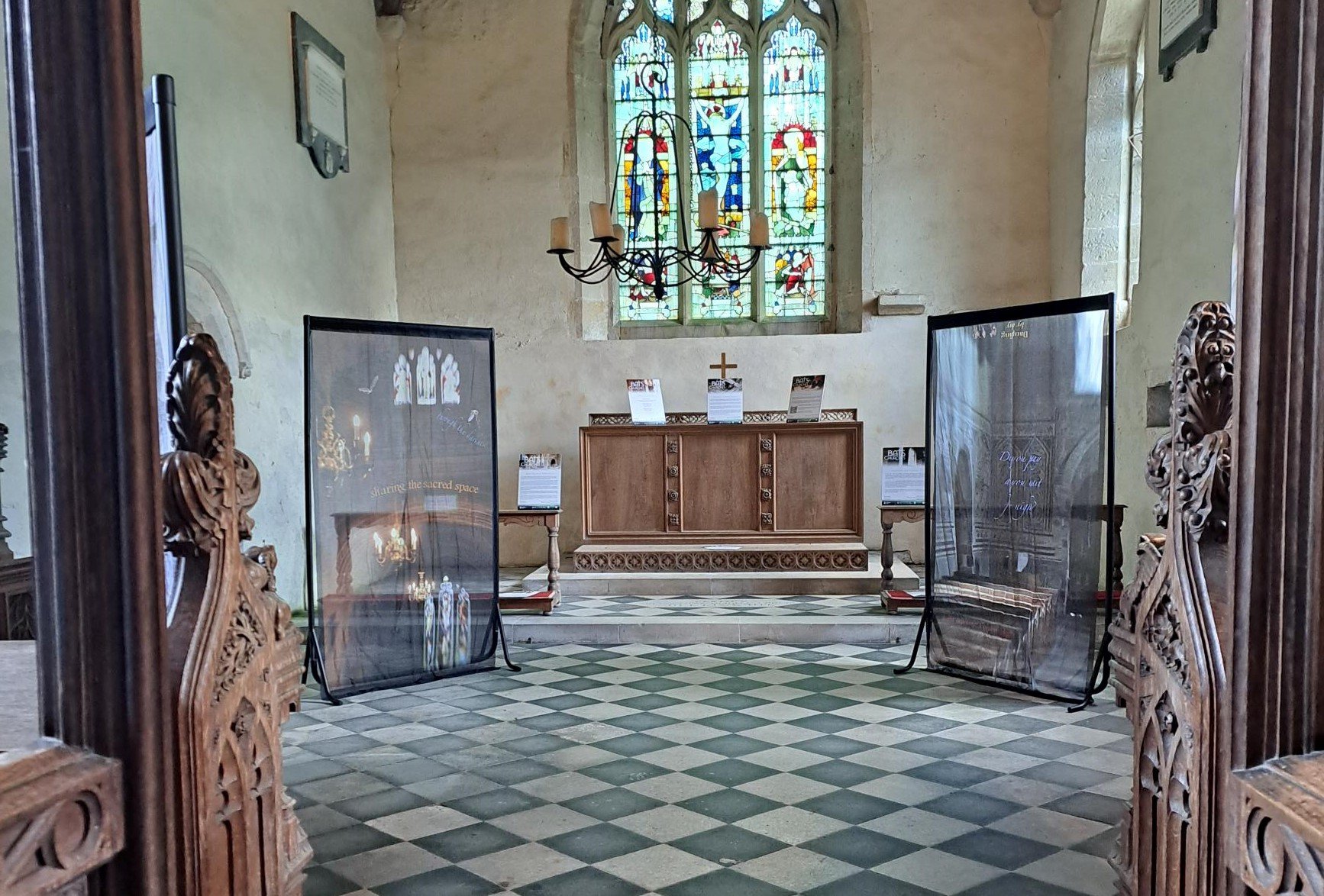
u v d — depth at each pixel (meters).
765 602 7.28
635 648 6.28
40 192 1.29
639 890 2.88
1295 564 1.31
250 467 1.93
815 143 9.85
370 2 9.16
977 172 9.14
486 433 5.71
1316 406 1.31
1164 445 1.95
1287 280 1.31
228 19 6.34
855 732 4.44
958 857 3.08
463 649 5.62
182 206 5.72
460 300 9.66
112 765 1.28
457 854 3.15
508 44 9.55
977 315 5.23
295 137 7.42
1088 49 8.01
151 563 1.33
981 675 5.26
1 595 2.62
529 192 9.57
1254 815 1.27
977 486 5.28
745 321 9.95
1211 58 5.71
